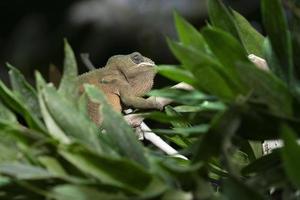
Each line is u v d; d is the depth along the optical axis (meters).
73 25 5.69
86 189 1.23
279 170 1.29
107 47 5.65
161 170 1.27
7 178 1.27
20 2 5.97
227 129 1.25
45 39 5.80
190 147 1.35
